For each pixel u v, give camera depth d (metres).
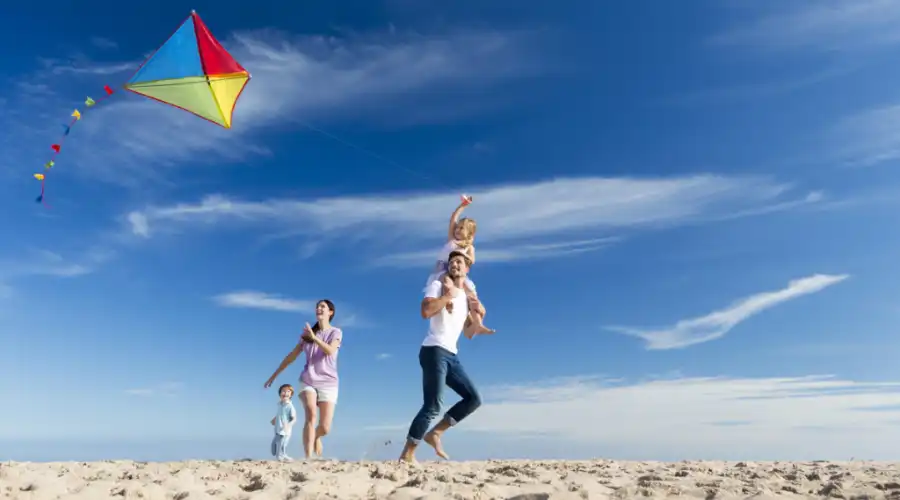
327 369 6.20
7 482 3.75
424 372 5.10
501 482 4.21
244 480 4.26
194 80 5.44
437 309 5.00
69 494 3.53
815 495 3.93
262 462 5.24
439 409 5.11
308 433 6.07
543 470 4.91
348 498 3.59
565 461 6.04
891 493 3.87
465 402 5.18
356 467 4.73
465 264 5.34
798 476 4.82
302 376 6.20
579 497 3.69
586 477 4.52
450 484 3.95
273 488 3.84
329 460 5.32
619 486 4.25
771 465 5.96
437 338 5.05
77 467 4.66
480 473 4.59
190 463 5.16
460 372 5.14
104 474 4.32
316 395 6.16
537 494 3.60
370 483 4.02
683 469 5.40
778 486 4.25
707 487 4.16
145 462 5.21
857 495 3.82
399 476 4.29
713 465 5.94
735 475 4.91
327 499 3.54
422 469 4.67
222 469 4.72
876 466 5.86
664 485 4.21
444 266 5.59
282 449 6.62
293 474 4.34
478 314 5.50
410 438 5.10
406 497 3.55
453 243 5.71
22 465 4.61
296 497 3.59
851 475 4.91
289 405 6.73
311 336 6.13
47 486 3.67
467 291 5.50
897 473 5.08
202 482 4.14
